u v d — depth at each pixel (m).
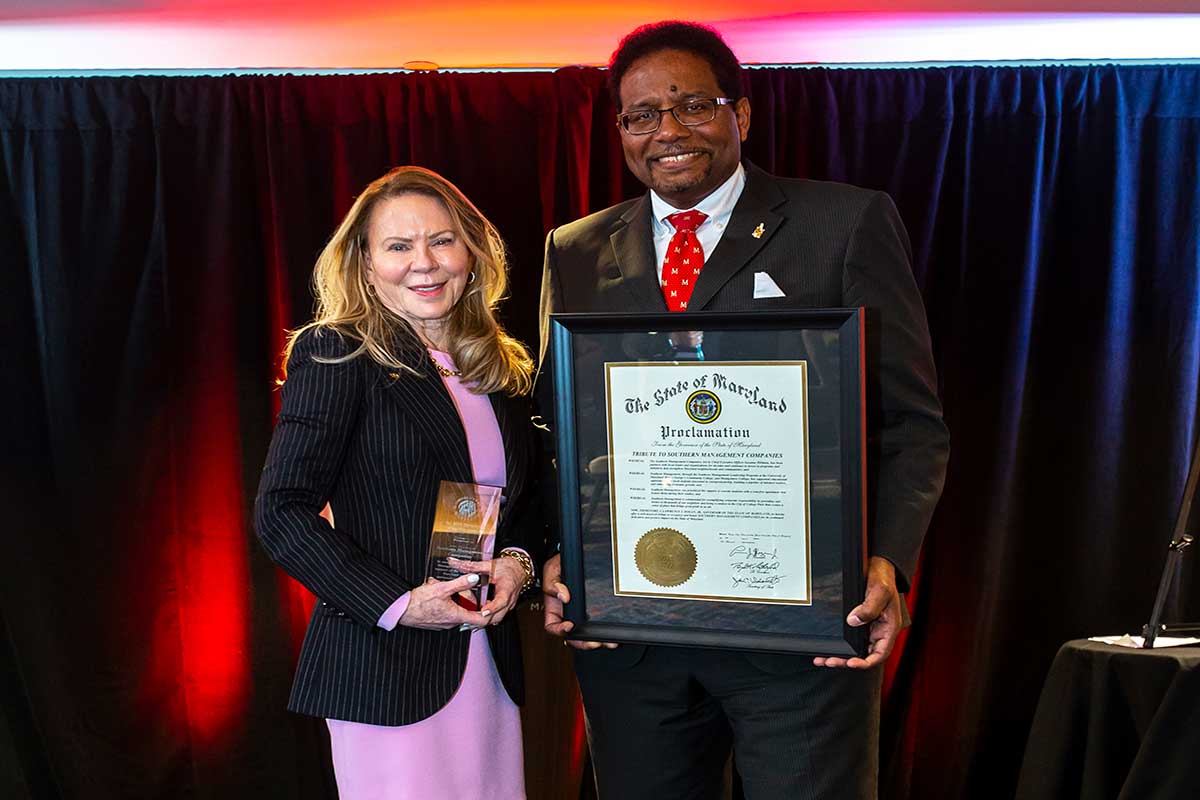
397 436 1.58
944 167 2.81
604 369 1.63
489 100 2.76
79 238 2.73
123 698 2.83
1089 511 2.83
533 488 1.81
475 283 1.72
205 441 2.78
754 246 1.68
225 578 2.82
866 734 1.74
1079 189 2.79
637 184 2.83
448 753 1.65
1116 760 2.09
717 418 1.59
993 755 2.94
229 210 2.72
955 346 2.83
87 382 2.74
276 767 2.89
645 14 2.62
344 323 1.61
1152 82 2.76
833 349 1.53
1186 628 2.24
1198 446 2.14
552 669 2.91
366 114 2.76
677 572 1.65
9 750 2.80
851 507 1.53
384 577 1.54
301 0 2.46
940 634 2.88
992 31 2.77
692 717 1.83
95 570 2.79
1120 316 2.79
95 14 2.51
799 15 2.63
